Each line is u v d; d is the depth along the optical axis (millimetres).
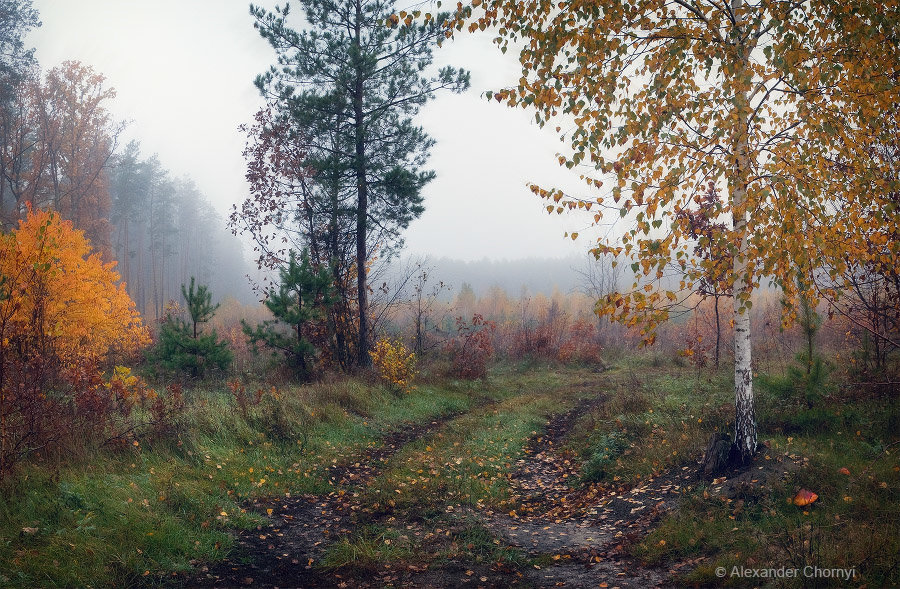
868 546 4484
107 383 8680
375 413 12641
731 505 6000
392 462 9422
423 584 5195
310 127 16922
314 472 8711
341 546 6008
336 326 16656
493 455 9664
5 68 33031
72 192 38375
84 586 4746
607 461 8562
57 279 12133
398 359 15188
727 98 5891
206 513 6574
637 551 5582
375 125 16984
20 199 34719
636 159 5855
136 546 5496
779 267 6098
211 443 8523
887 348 8547
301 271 15211
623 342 29906
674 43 6051
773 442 6984
